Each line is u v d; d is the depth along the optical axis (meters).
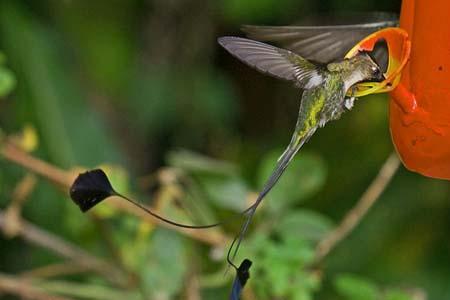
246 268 6.96
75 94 12.45
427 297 12.55
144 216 9.84
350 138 13.52
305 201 13.23
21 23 12.56
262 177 10.08
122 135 13.81
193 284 10.04
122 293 10.06
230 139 14.16
